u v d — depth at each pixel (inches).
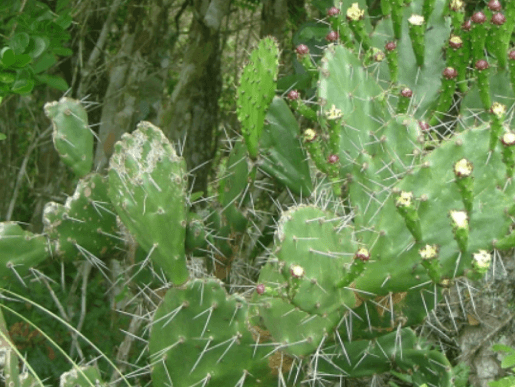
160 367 58.8
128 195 57.1
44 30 74.2
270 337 57.6
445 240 52.1
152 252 57.4
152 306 66.6
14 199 116.1
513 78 61.4
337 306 54.4
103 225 63.9
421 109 65.1
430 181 52.1
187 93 118.7
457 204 52.1
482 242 52.2
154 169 57.0
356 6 64.6
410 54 65.3
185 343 58.0
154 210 56.9
